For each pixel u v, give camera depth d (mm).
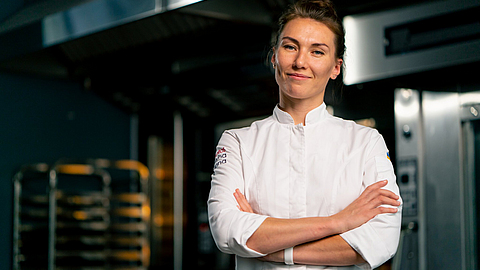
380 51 2275
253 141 1257
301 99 1223
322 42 1173
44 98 4168
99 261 4215
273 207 1183
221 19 2598
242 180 1229
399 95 2391
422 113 2305
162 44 3320
